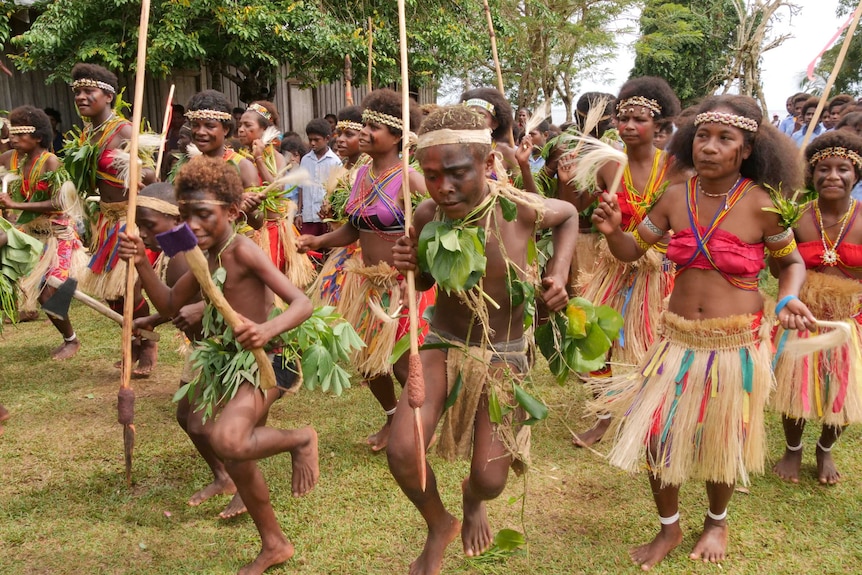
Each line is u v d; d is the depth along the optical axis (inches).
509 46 581.9
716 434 107.7
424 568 103.3
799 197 138.8
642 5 735.1
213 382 109.9
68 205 199.8
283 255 206.4
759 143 105.5
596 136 205.8
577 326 99.3
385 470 144.8
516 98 789.9
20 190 215.0
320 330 113.8
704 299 110.7
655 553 113.3
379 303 147.1
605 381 124.0
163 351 227.1
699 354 109.3
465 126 89.2
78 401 183.0
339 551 116.0
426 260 93.5
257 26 382.9
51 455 151.2
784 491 136.0
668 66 871.1
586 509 130.0
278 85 532.1
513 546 101.0
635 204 142.9
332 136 307.3
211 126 179.9
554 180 176.6
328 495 134.5
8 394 187.6
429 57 454.9
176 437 161.3
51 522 125.0
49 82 379.6
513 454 100.3
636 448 111.0
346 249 169.2
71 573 110.8
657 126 152.0
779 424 168.9
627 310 155.0
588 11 718.5
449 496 134.1
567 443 158.2
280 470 144.3
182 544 118.6
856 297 132.9
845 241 134.3
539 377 202.4
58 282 210.5
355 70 435.5
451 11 481.4
